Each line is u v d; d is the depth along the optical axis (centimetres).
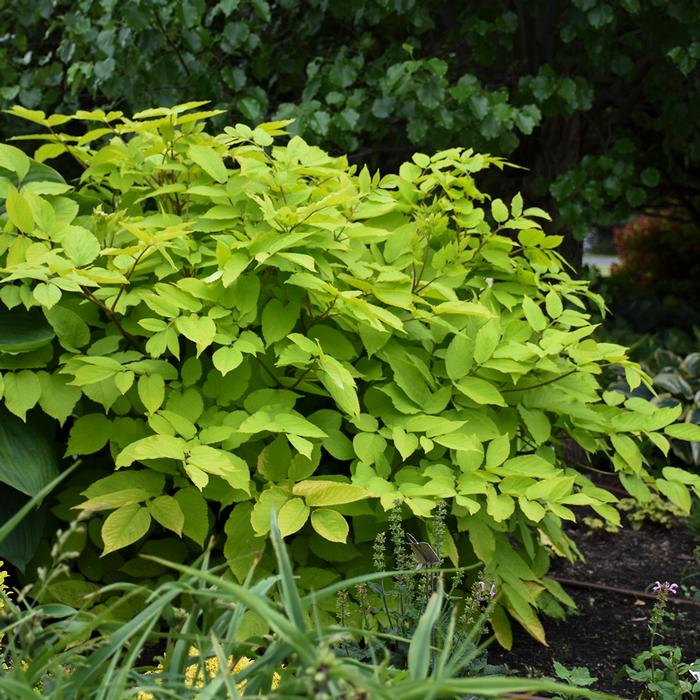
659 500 536
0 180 311
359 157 639
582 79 560
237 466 281
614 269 1373
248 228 303
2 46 705
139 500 275
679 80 598
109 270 291
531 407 325
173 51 576
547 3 577
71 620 189
